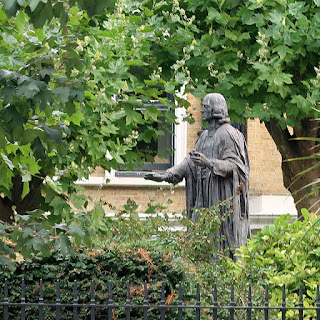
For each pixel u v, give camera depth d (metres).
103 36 20.28
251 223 34.34
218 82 24.42
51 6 8.98
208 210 17.75
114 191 34.25
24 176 15.58
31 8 8.84
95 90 19.17
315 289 14.66
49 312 13.62
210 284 14.33
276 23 23.56
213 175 19.27
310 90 24.41
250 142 34.56
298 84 24.84
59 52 11.34
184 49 23.83
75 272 13.67
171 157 34.84
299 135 26.52
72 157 19.14
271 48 23.97
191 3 24.59
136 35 21.45
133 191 34.25
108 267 13.77
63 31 10.48
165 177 19.61
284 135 26.77
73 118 14.00
